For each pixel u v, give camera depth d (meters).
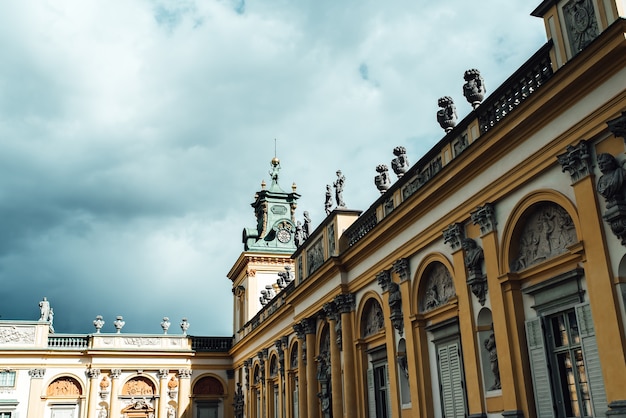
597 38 13.30
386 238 24.06
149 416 49.78
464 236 19.19
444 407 20.28
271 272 51.72
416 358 21.52
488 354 18.08
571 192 14.89
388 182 25.62
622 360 12.99
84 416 47.59
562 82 14.58
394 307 23.08
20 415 45.91
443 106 20.80
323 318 30.75
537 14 16.17
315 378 31.44
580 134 14.45
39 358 47.69
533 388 15.98
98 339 50.25
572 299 15.05
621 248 13.37
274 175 57.03
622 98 13.31
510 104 17.39
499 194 17.33
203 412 51.41
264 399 41.53
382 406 24.94
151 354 50.84
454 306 19.48
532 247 16.48
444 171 19.50
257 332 43.34
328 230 29.95
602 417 13.77
